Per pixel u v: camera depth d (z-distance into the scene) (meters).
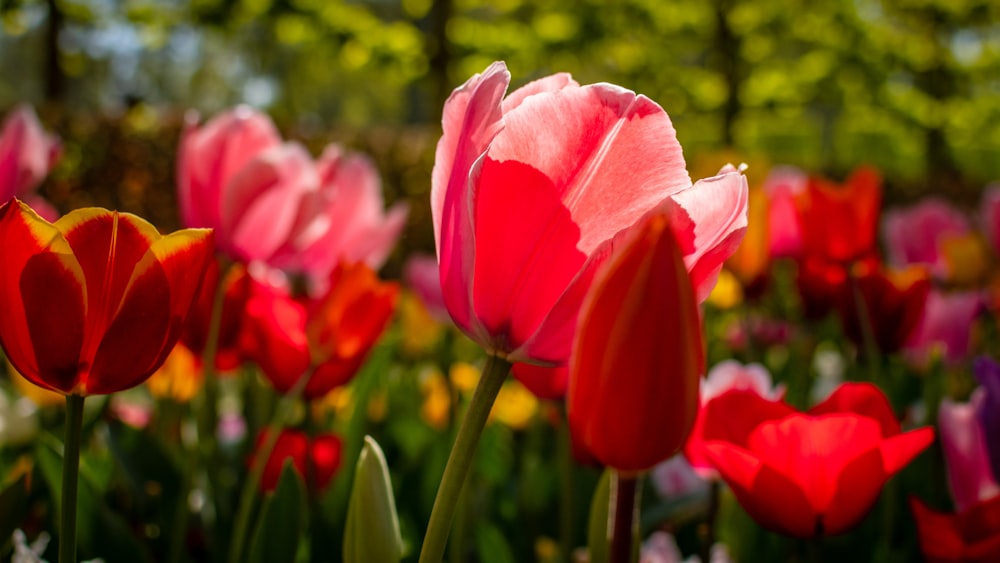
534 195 0.39
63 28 7.18
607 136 0.39
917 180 5.96
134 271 0.39
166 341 0.41
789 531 0.49
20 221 0.39
